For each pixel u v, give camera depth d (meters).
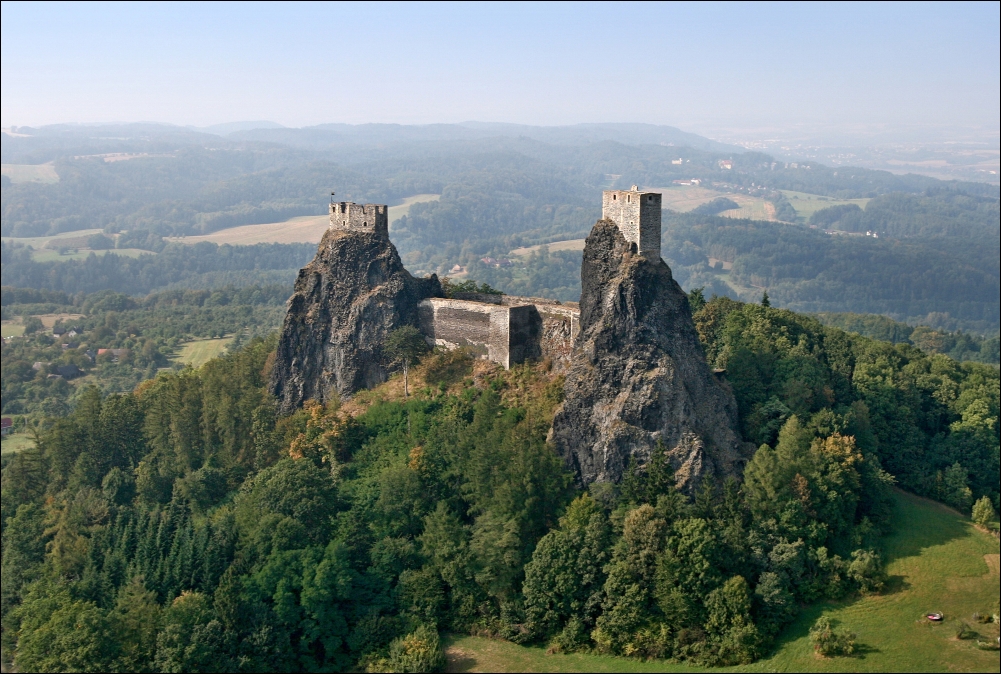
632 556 87.06
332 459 111.94
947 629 82.44
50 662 84.25
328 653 87.81
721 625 83.19
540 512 95.94
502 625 89.44
